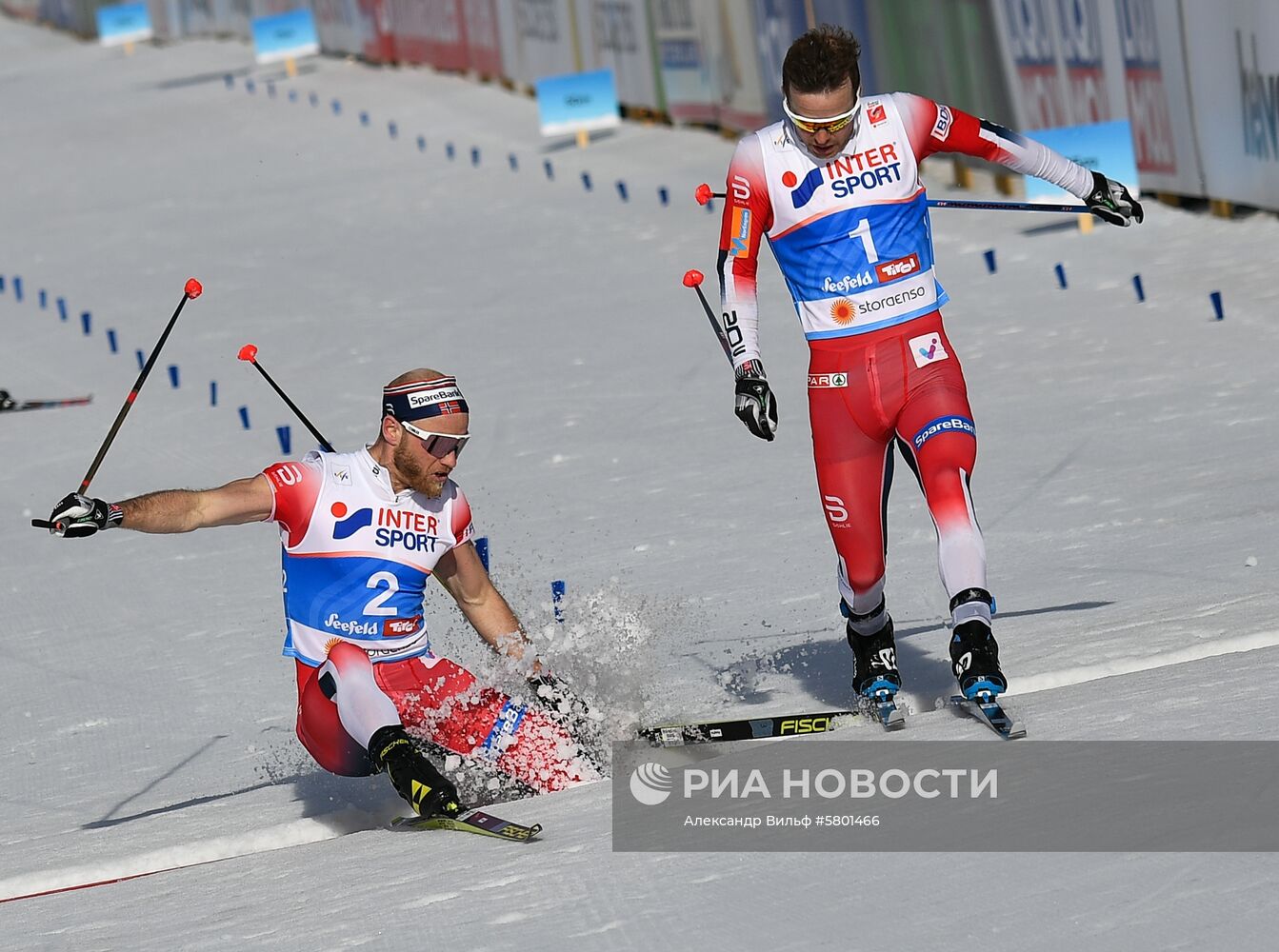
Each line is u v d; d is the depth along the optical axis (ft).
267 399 136.77
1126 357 113.70
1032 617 60.59
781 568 77.46
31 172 278.67
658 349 137.59
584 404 123.13
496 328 152.56
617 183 211.41
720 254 49.80
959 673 44.19
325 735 47.78
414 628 49.34
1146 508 78.18
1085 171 51.11
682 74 233.76
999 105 166.50
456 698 48.78
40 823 54.60
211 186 251.19
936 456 47.37
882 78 185.26
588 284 166.61
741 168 49.26
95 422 135.44
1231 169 140.77
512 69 291.79
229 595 87.04
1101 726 42.22
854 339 49.08
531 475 105.29
